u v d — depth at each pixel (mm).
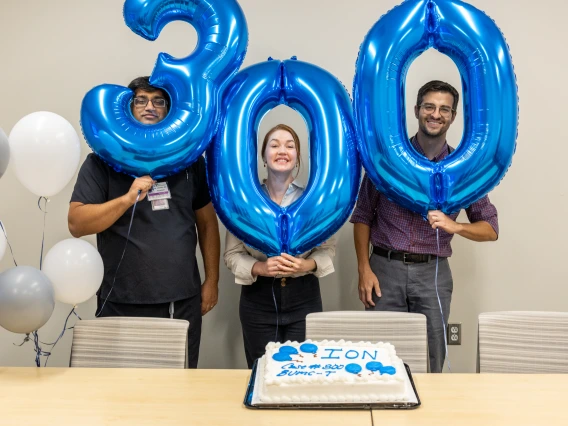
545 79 3059
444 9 2312
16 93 3094
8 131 3105
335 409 1556
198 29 2426
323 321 2191
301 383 1589
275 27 3078
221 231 3172
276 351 1835
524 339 2123
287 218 2414
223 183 2398
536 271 3139
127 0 2334
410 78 3080
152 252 2451
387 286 2740
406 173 2361
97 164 2492
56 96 3092
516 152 3094
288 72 2461
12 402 1611
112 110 2336
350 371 1639
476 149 2326
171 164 2381
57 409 1565
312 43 3080
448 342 3174
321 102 2418
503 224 3129
